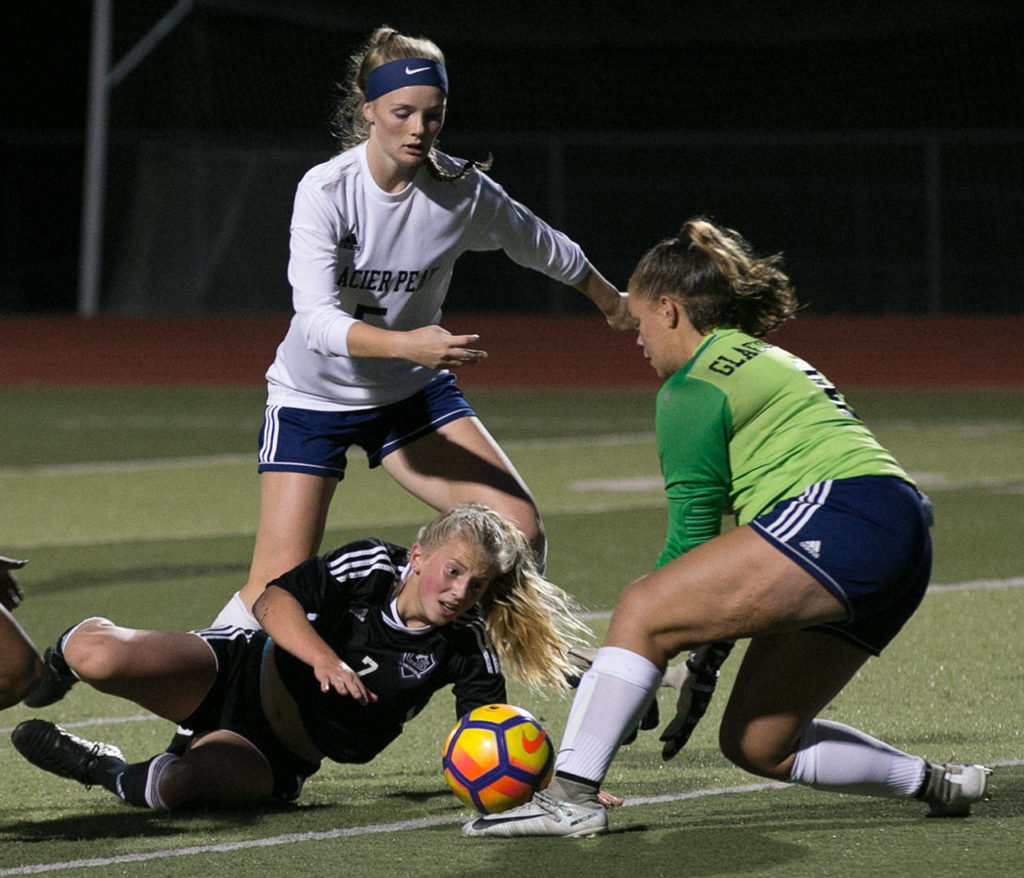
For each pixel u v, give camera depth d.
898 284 88.69
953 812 12.61
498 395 59.75
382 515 32.53
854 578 11.59
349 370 16.36
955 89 100.06
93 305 87.19
